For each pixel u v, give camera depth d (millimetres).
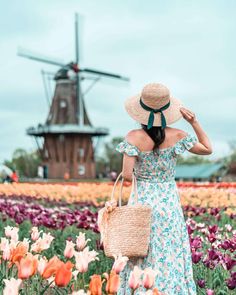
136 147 5246
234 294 5855
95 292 3840
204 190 16703
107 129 59875
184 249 5371
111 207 5039
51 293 5684
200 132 5324
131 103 5402
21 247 4867
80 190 18406
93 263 7133
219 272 6426
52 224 8633
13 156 104125
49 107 58688
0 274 5781
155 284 5168
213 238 6988
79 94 57219
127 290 5215
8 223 11047
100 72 56062
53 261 4258
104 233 5047
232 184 21156
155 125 5234
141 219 5020
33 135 59719
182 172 84812
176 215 5375
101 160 110312
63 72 56906
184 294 5234
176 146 5352
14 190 18781
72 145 58469
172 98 5445
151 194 5355
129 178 5254
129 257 5051
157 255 5238
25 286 5023
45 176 59375
